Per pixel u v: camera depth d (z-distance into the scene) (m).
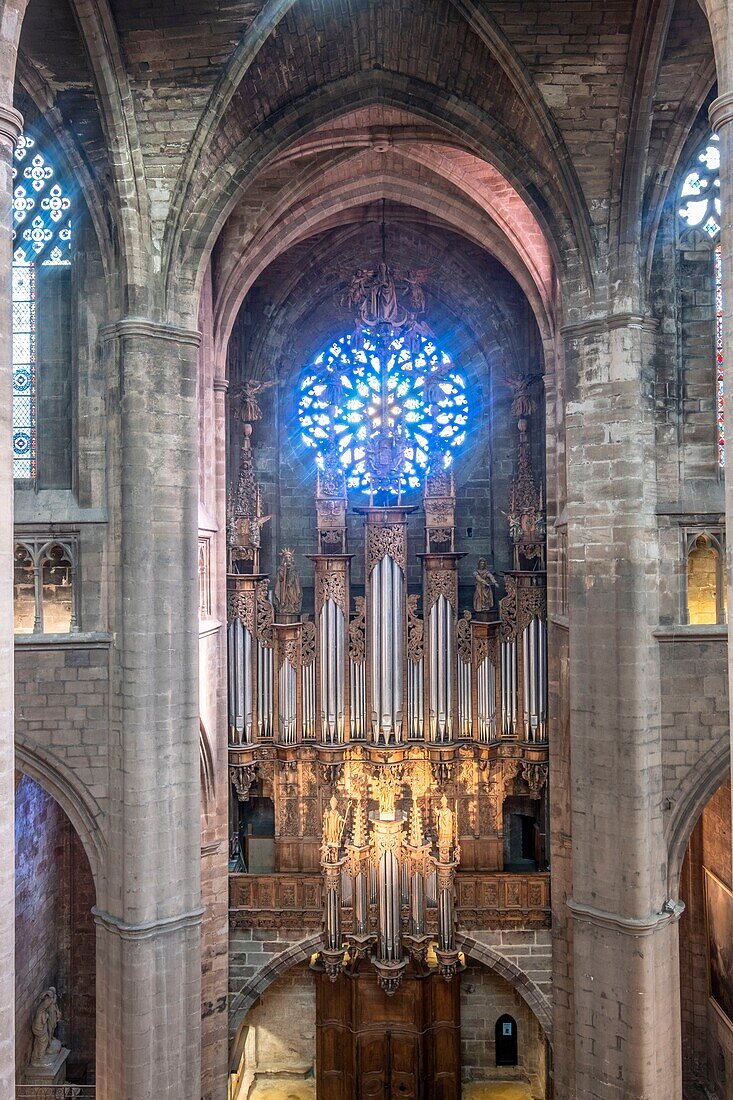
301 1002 28.72
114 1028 17.42
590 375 18.73
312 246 27.95
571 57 17.20
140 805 17.44
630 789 18.05
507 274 27.81
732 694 11.10
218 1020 23.88
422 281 28.64
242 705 25.23
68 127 17.50
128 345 17.72
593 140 17.92
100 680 18.00
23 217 19.16
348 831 25.94
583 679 18.81
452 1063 27.00
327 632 25.56
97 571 18.30
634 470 18.25
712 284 19.27
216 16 16.45
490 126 19.17
